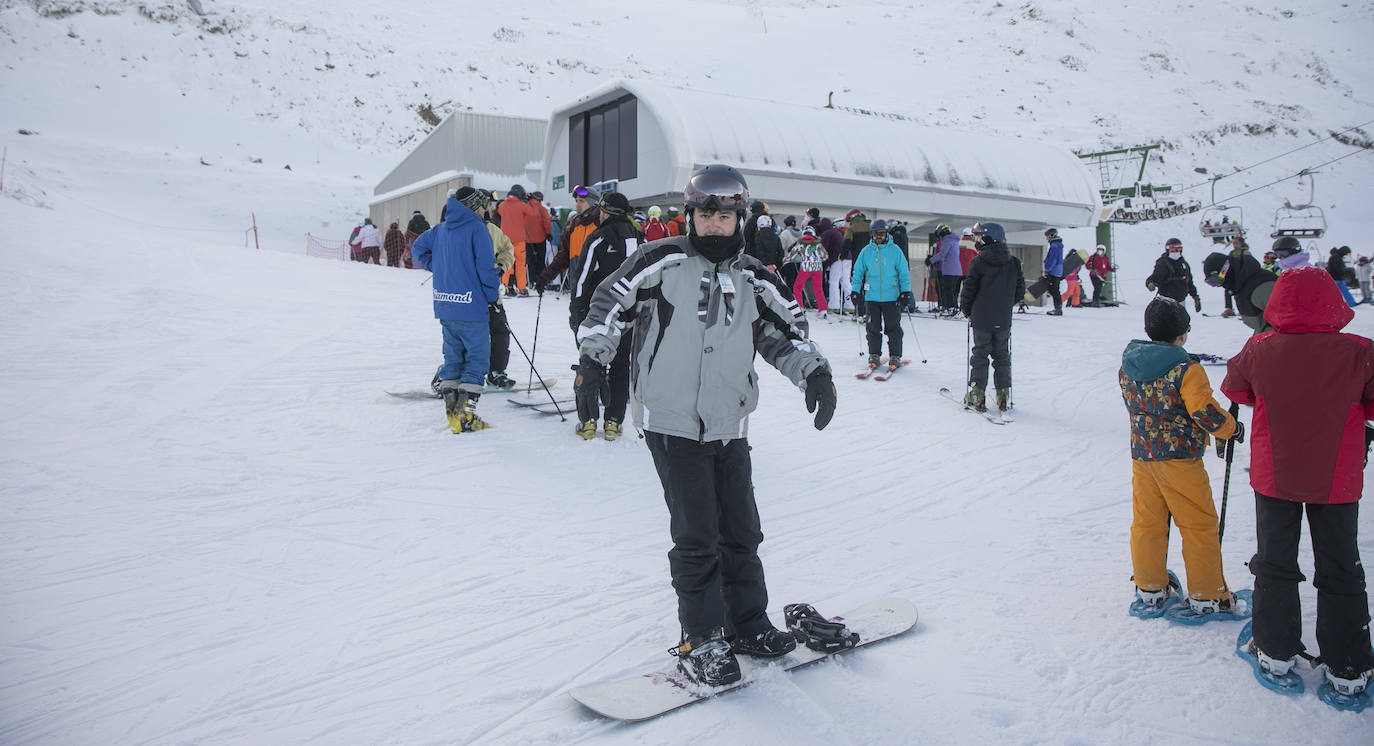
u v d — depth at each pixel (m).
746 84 46.44
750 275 2.92
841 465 5.73
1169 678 2.91
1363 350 2.75
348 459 5.18
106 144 28.30
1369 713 2.69
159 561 3.72
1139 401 3.37
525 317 10.85
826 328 11.78
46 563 3.63
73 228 13.26
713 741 2.49
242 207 25.42
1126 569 3.94
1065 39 53.69
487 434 5.79
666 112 14.66
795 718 2.62
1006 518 4.74
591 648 3.10
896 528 4.53
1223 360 10.02
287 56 38.38
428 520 4.33
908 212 17.09
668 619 3.35
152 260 11.60
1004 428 6.91
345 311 10.05
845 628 3.05
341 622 3.26
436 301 5.74
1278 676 2.86
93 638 3.07
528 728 2.56
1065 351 10.77
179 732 2.53
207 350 7.49
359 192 28.75
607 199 5.67
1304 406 2.78
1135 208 27.86
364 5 46.25
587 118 17.03
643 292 2.83
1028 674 2.91
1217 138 43.69
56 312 8.14
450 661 2.98
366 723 2.59
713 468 2.91
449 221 5.68
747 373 2.89
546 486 4.91
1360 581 2.76
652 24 54.75
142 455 4.98
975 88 47.22
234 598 3.43
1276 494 2.82
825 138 16.17
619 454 5.54
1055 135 42.19
